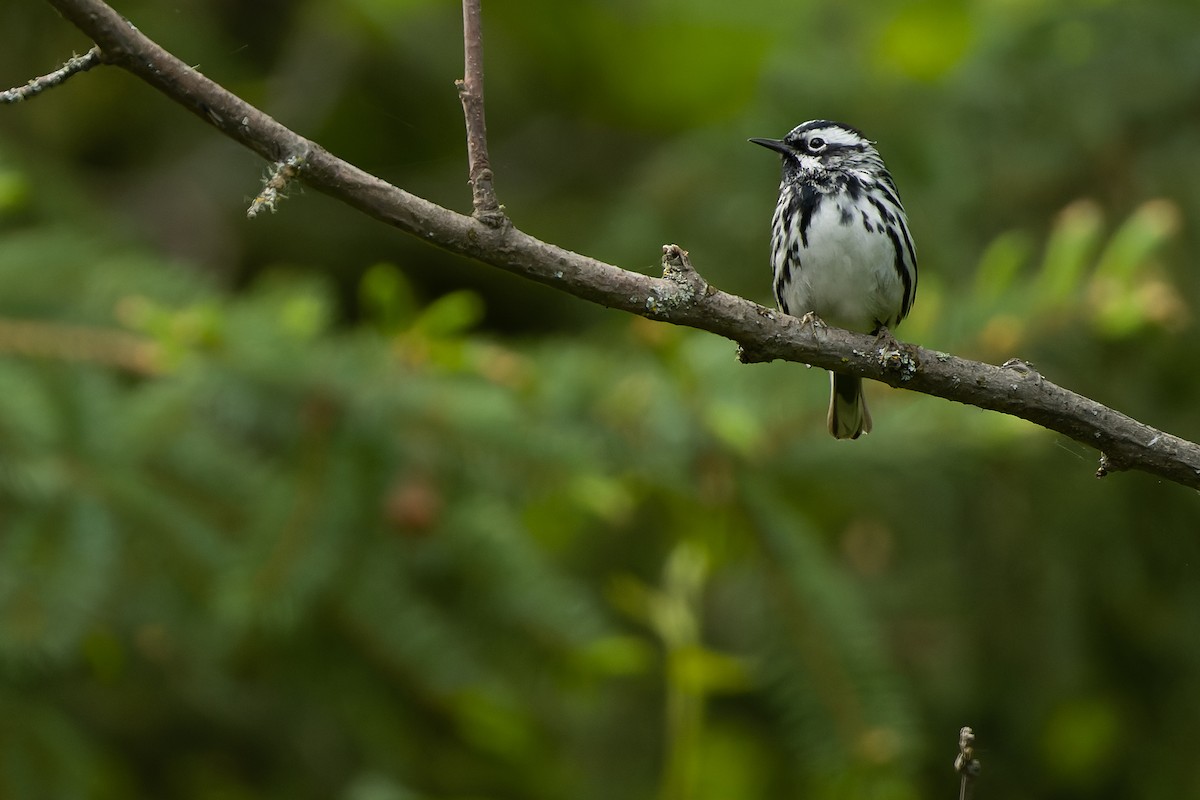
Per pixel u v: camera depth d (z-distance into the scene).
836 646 8.95
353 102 17.75
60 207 12.65
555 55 19.03
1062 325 9.57
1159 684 11.84
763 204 13.07
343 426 9.05
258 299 9.83
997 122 12.73
